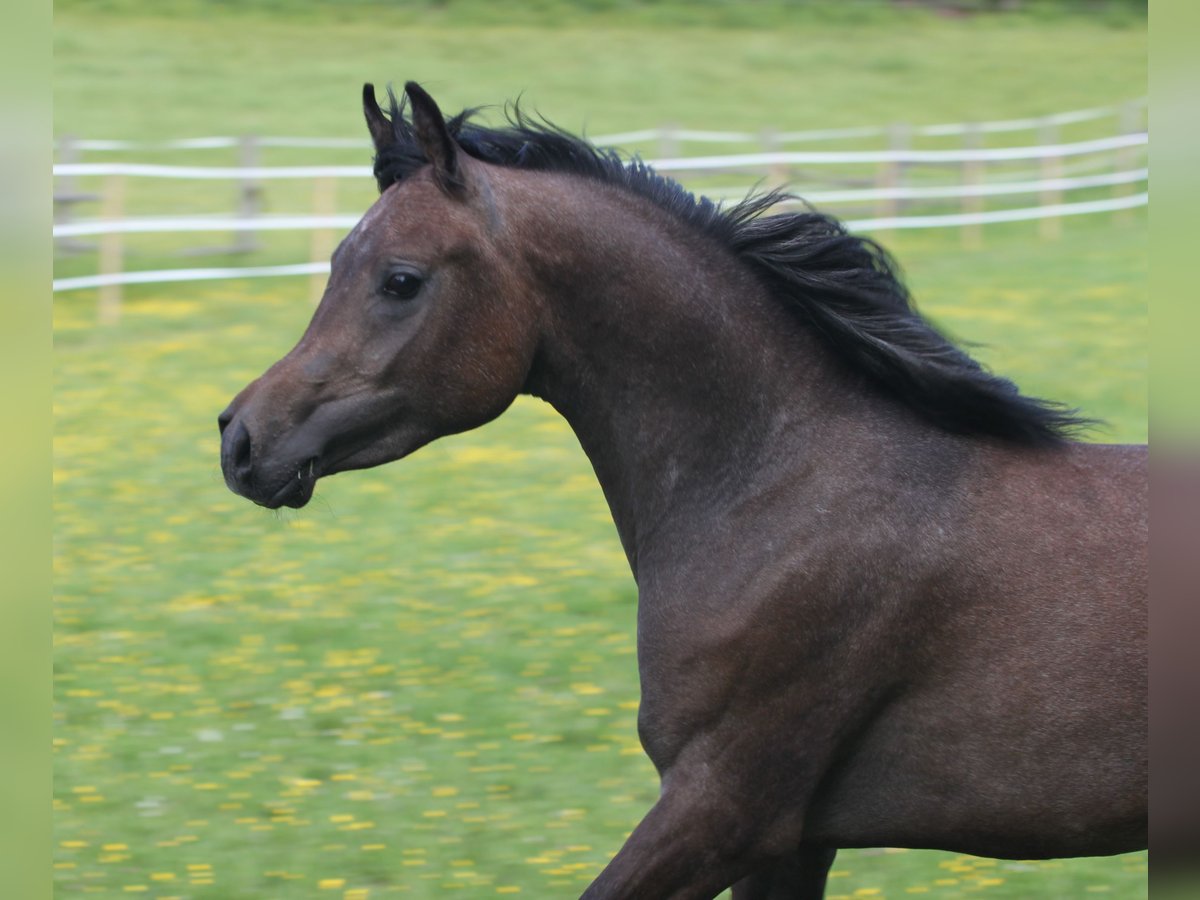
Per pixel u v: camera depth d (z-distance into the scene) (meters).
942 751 5.81
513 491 16.95
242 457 5.93
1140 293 28.53
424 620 12.88
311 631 12.62
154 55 50.00
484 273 5.97
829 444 6.09
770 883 6.59
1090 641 5.64
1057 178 41.34
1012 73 55.03
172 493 16.73
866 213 36.84
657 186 6.36
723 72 53.06
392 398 5.99
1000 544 5.82
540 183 6.20
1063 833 5.75
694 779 5.95
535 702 11.14
